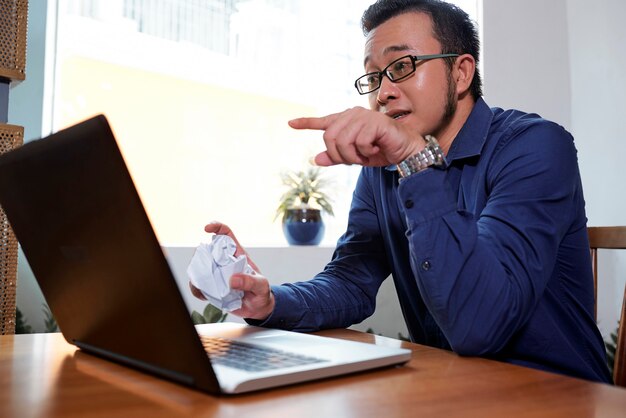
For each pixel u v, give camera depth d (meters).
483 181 1.10
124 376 0.64
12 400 0.54
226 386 0.55
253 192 2.49
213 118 2.39
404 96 1.19
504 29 2.80
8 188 0.67
